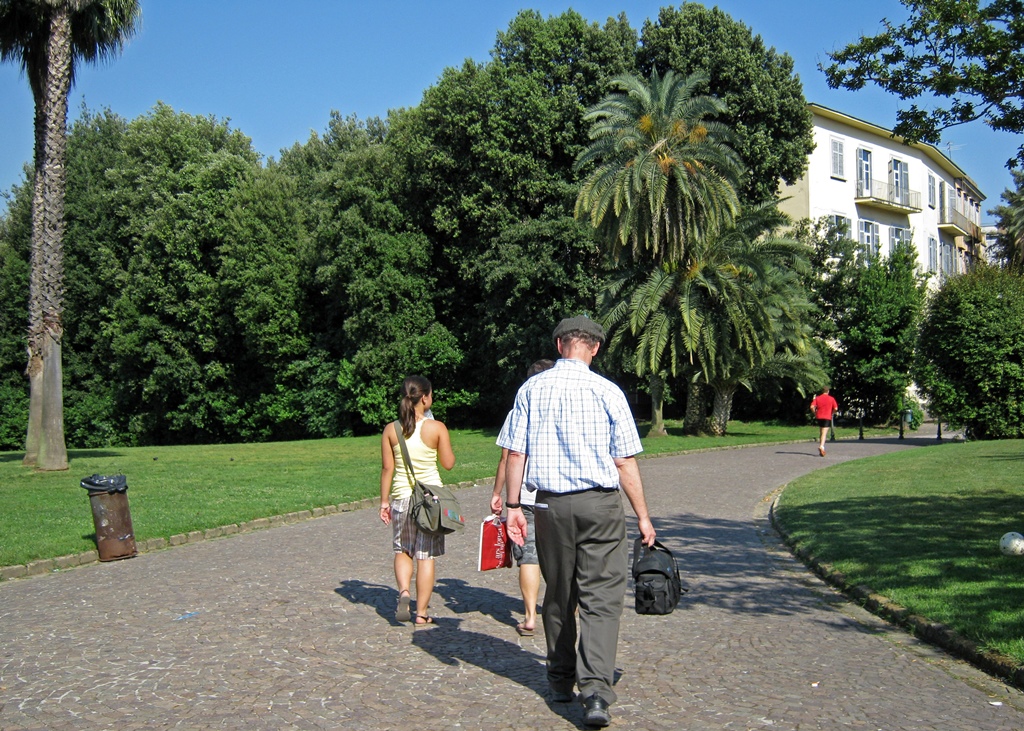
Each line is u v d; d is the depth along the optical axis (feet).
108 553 32.63
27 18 63.62
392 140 134.21
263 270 137.28
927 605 22.03
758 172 118.62
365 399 130.72
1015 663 17.44
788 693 16.69
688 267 93.45
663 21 122.31
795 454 80.48
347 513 45.34
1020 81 27.61
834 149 147.02
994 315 81.71
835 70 30.35
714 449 86.02
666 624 22.29
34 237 63.67
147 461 72.28
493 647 20.06
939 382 85.61
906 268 128.67
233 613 23.30
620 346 98.53
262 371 149.69
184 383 144.97
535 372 20.99
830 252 131.23
